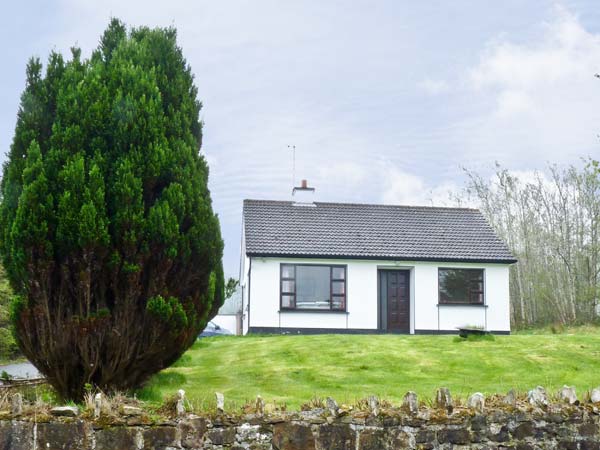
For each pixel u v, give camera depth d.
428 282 27.53
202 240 11.43
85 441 7.79
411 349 18.52
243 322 31.33
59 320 10.37
